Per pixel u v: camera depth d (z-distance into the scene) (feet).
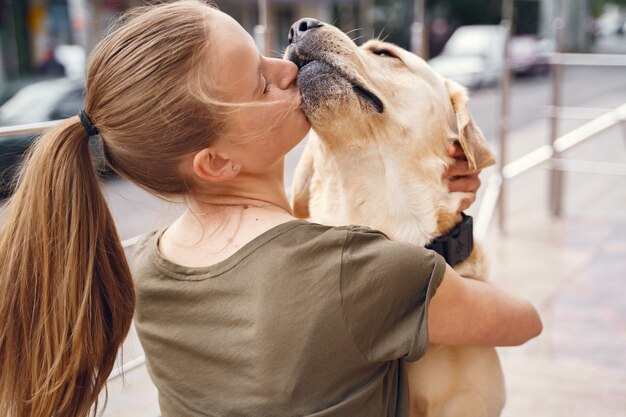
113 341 4.95
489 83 36.60
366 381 4.74
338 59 6.02
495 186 17.25
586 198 21.50
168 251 5.09
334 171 6.89
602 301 13.21
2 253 4.83
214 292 4.61
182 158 4.75
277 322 4.34
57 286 4.67
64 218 4.68
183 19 4.68
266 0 9.52
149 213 8.87
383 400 5.06
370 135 6.45
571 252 16.16
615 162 25.70
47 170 4.73
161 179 4.90
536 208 20.49
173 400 4.88
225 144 4.77
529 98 42.11
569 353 11.33
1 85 41.96
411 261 4.50
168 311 4.85
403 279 4.47
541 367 10.94
